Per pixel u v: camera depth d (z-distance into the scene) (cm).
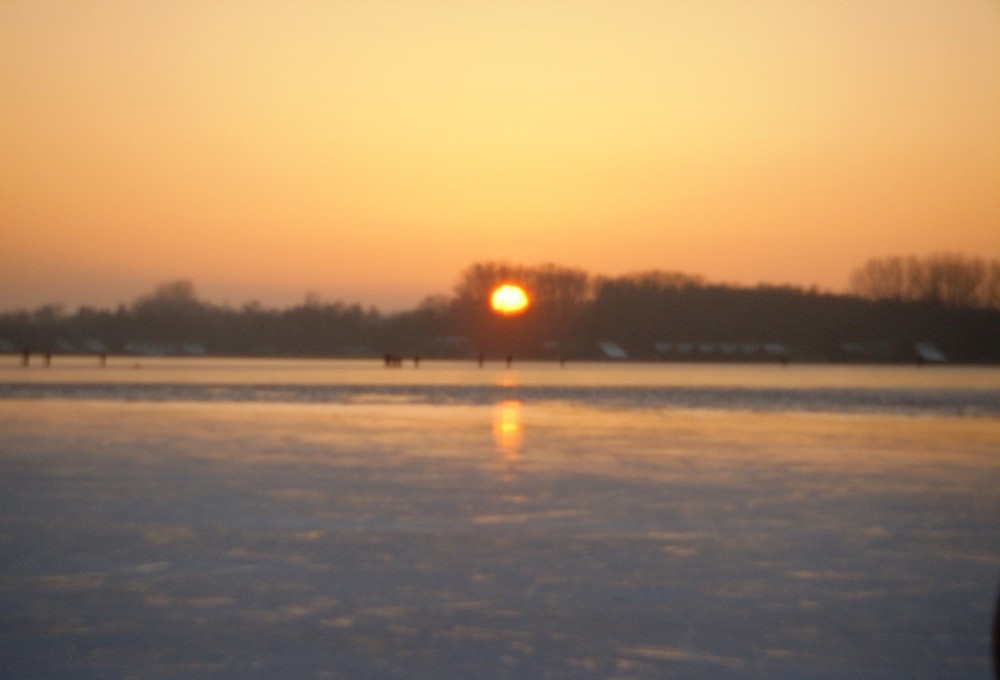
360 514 4934
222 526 4634
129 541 4312
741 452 7638
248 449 7681
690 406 13512
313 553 4100
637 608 3316
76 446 7856
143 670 2739
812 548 4191
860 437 8900
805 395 16712
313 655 2852
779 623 3161
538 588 3566
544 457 7256
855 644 2964
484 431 9288
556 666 2767
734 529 4588
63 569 3841
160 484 5888
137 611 3284
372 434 8925
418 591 3519
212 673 2714
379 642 2966
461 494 5550
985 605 3369
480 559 3994
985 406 13800
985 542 4316
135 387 17800
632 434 9088
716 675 2709
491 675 2694
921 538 4400
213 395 15350
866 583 3641
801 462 7000
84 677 2689
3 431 9112
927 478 6216
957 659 2842
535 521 4775
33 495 5484
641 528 4600
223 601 3397
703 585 3609
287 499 5372
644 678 2683
